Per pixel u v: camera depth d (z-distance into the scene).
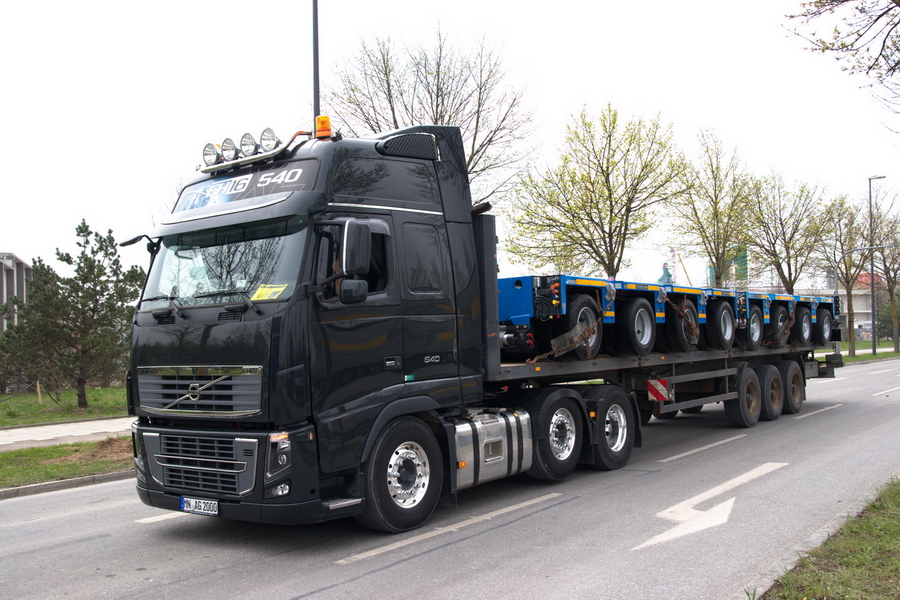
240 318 5.79
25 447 12.72
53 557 6.07
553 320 8.34
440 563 5.46
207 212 6.47
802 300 14.98
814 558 5.02
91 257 19.44
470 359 7.13
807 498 7.20
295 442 5.55
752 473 8.55
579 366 8.70
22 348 18.97
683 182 23.36
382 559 5.61
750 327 12.67
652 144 21.34
